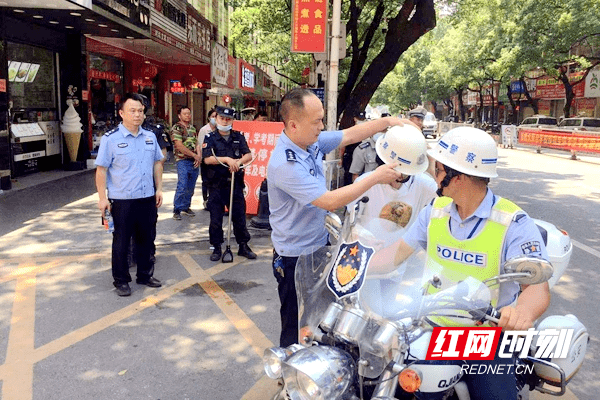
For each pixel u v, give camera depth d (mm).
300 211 3105
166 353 3998
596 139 20047
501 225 2271
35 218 8031
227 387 3551
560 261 3963
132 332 4340
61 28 12594
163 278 5664
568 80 32094
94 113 15914
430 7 11516
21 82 11922
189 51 18734
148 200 5164
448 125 44469
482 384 2236
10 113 11516
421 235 2480
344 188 2707
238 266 6109
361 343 2010
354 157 6277
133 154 4984
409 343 2014
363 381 2025
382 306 2143
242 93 28031
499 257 2273
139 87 19547
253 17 21312
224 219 8422
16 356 3900
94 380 3596
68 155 13453
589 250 7094
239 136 6246
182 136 8227
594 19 25203
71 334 4277
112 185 5004
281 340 3340
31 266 5910
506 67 29734
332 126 8469
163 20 15578
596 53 31344
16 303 4891
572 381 3729
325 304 2215
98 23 11781
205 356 3967
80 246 6652
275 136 8109
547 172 16312
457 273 2217
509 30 28797
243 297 5156
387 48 11867
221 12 26797
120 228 5031
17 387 3482
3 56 9898
